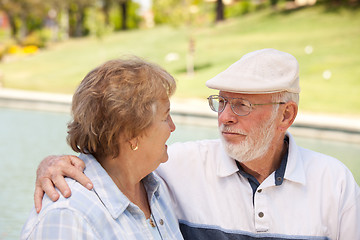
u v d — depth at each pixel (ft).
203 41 87.61
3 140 34.30
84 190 4.45
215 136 34.94
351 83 53.42
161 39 98.07
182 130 37.81
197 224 6.44
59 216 4.17
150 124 4.67
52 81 74.84
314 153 6.59
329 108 45.29
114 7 145.48
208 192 6.50
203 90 57.21
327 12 89.97
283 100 5.97
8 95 53.21
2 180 23.59
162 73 4.77
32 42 112.98
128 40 103.91
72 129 4.72
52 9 136.77
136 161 4.86
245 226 6.26
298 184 6.22
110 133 4.55
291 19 91.25
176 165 6.70
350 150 31.45
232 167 6.33
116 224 4.48
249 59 5.96
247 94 5.89
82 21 146.82
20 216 18.24
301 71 60.29
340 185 6.25
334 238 6.23
